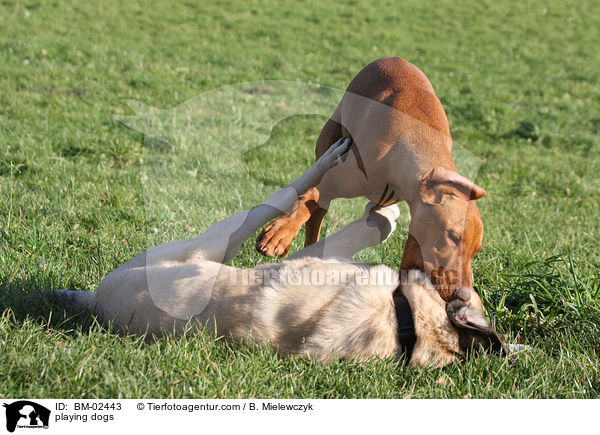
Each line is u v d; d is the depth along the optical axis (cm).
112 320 316
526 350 331
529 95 1150
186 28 1354
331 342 297
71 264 400
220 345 301
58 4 1379
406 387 295
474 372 300
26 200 488
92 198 513
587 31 1692
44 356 280
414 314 297
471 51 1436
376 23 1578
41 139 654
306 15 1574
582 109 1077
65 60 1027
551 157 850
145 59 1088
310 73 1137
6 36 1105
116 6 1442
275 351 300
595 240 543
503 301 389
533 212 623
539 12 1836
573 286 394
